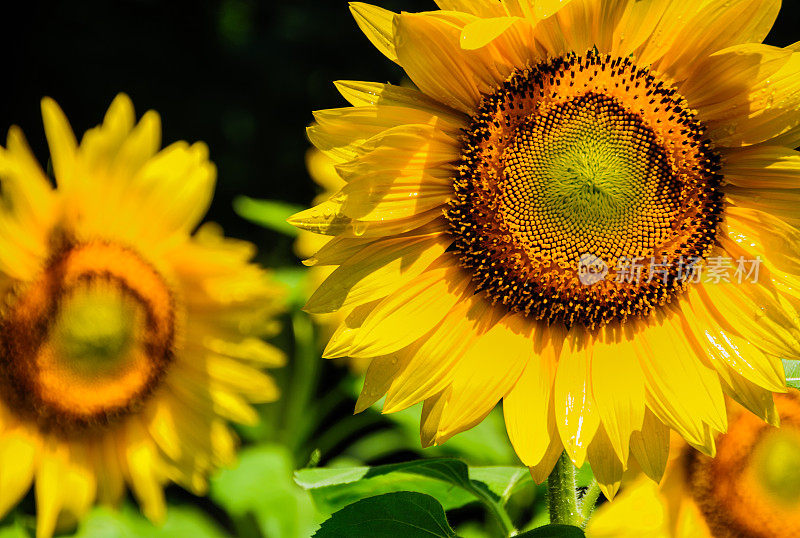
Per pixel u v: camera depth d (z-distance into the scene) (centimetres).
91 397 138
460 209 122
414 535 119
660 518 129
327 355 120
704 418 120
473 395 121
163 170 136
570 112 122
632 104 122
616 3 120
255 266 140
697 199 122
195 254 138
